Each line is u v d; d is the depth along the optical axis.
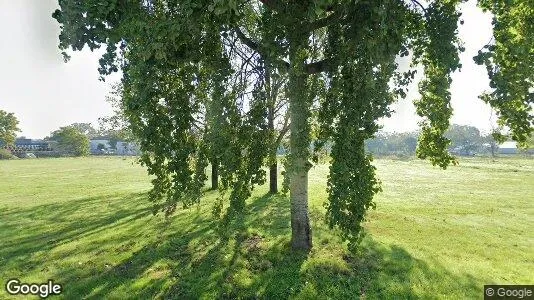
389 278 10.30
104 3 6.70
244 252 12.36
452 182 41.22
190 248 13.03
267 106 9.92
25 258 12.51
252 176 10.02
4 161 85.38
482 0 8.83
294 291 9.51
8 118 110.75
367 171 8.51
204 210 19.27
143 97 7.44
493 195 30.75
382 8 7.14
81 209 21.86
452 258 12.80
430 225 17.97
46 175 48.62
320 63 10.02
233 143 9.44
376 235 15.04
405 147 154.75
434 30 9.29
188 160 9.18
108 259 12.16
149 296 9.43
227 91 9.05
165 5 8.68
